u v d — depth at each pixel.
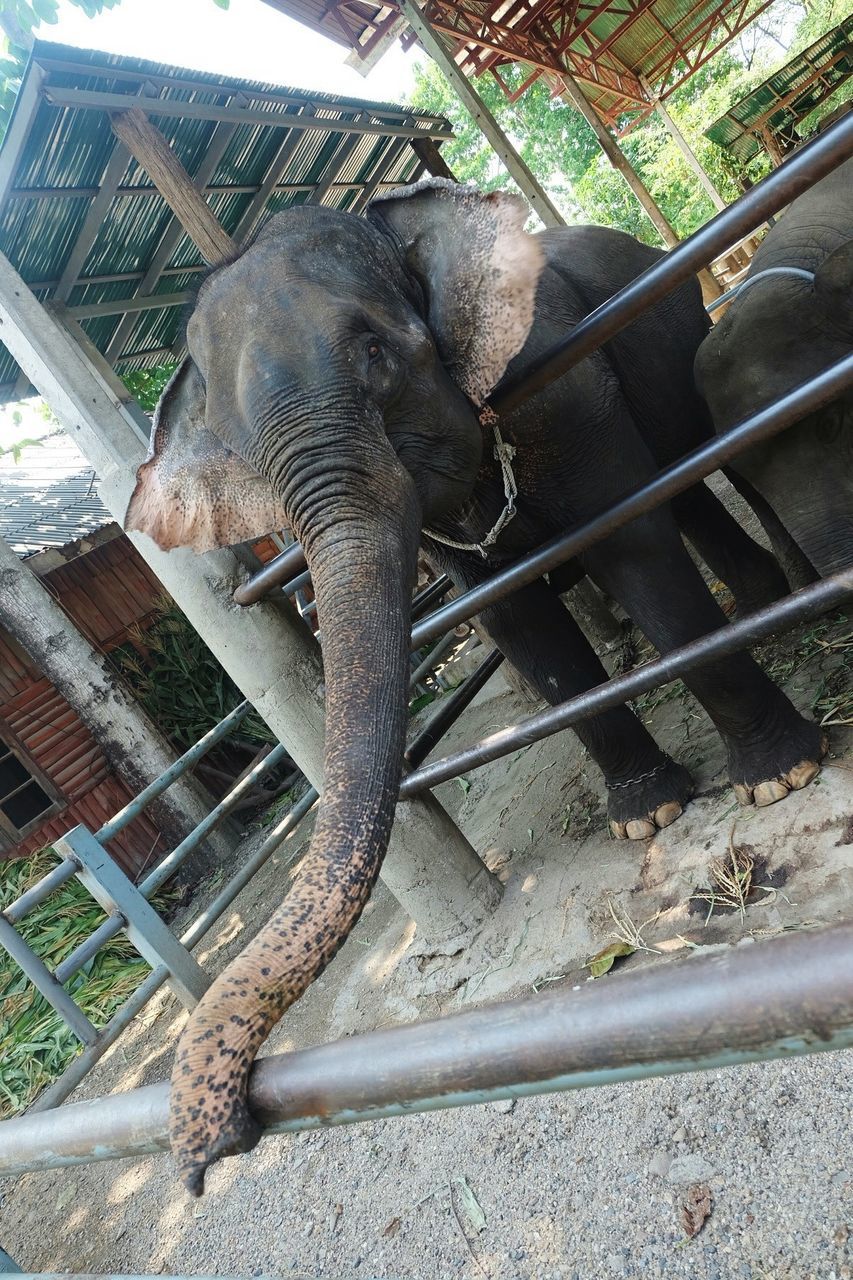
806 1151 1.72
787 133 18.39
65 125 4.14
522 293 2.02
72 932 5.38
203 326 2.13
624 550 2.66
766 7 16.91
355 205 7.53
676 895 2.56
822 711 2.86
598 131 12.70
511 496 2.42
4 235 4.45
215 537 2.31
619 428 2.70
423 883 3.03
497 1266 1.90
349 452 1.85
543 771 3.94
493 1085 0.73
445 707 3.54
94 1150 1.03
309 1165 2.57
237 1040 0.96
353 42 9.27
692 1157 1.85
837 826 2.40
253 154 5.69
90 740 7.26
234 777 7.45
